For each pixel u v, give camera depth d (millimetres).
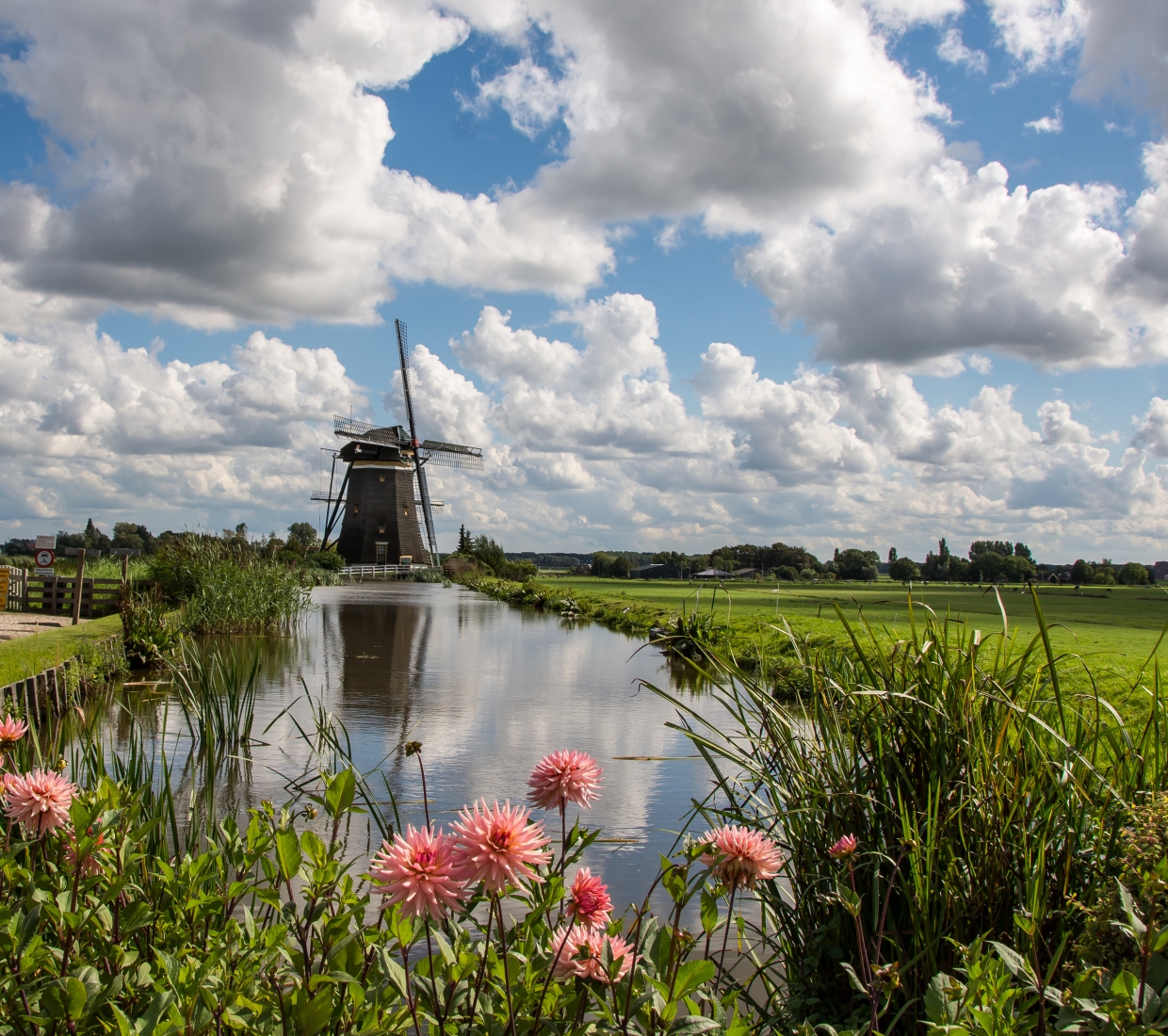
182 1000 1869
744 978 3945
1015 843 2941
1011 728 3275
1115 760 3176
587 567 168375
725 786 3600
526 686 14148
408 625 25875
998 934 2836
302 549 57031
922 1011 2709
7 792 2223
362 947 2084
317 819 6469
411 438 68000
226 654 17250
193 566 21953
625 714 11633
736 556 113438
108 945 2166
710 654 3852
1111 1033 1746
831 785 3426
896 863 2938
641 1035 1945
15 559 40781
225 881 2400
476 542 74625
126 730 9773
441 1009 1893
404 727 10617
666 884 2002
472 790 7660
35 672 9969
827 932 3119
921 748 3303
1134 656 11680
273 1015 2010
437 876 1425
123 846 2371
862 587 69812
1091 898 2680
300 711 11562
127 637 15000
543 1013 1921
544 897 2023
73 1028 1881
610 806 7289
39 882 2303
